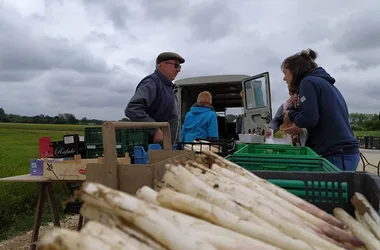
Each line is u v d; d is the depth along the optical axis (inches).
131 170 54.9
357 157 119.9
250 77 287.0
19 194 266.5
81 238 30.3
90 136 163.5
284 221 49.5
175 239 36.4
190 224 40.0
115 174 54.9
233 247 38.9
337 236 50.9
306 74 130.6
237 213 48.3
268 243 43.5
